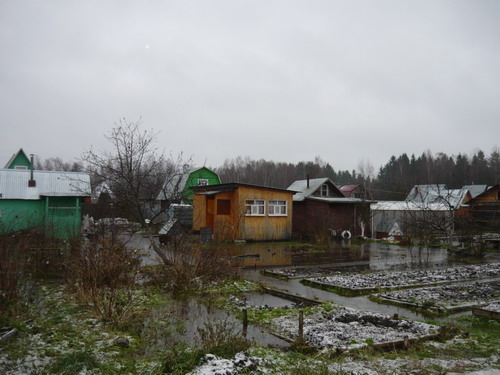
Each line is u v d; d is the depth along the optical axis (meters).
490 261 18.25
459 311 9.09
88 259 10.39
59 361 5.19
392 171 96.94
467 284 12.09
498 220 33.81
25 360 5.27
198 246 12.41
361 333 6.96
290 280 12.62
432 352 6.11
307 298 9.80
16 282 8.02
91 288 8.47
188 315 8.19
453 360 5.77
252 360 5.36
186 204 27.23
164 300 9.41
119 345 6.13
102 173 13.65
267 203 24.36
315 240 24.39
